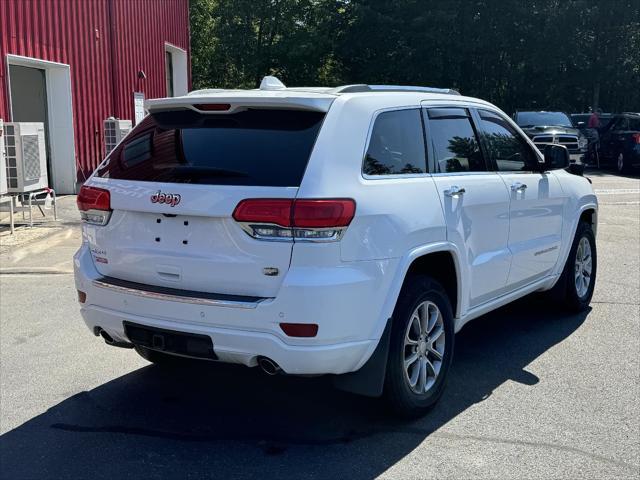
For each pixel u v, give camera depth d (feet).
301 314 11.02
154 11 64.69
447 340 14.10
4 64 38.50
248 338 11.32
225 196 11.44
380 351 12.12
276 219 11.04
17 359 16.92
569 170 22.06
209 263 11.70
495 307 16.65
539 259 18.04
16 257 28.84
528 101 124.47
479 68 121.80
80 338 18.57
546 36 113.80
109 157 14.03
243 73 135.03
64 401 14.42
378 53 122.21
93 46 50.06
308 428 13.15
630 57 118.21
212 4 134.41
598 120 80.23
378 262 11.85
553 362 16.62
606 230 35.09
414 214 12.75
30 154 33.60
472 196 14.75
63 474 11.42
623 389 14.90
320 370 11.39
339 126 11.99
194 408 14.10
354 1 119.75
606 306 21.56
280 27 134.10
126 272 12.94
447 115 15.11
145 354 15.79
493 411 13.82
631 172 69.10
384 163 12.75
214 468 11.60
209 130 12.72
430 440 12.58
